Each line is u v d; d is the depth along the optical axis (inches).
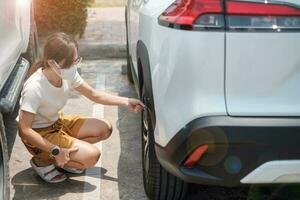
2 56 153.7
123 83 251.3
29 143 147.7
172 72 112.1
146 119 137.9
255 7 104.1
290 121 106.6
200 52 106.7
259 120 106.6
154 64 123.0
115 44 295.1
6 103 151.3
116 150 177.6
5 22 159.9
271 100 107.5
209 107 107.5
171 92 113.2
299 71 106.8
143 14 144.6
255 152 106.8
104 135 160.7
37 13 305.0
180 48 109.3
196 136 107.7
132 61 189.5
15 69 186.9
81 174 159.8
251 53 105.6
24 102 142.2
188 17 107.9
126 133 192.2
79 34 317.1
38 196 147.2
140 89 155.6
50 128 150.9
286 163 106.3
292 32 104.5
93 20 382.6
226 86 107.3
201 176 110.3
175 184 133.0
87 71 271.3
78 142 149.5
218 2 105.0
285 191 140.6
